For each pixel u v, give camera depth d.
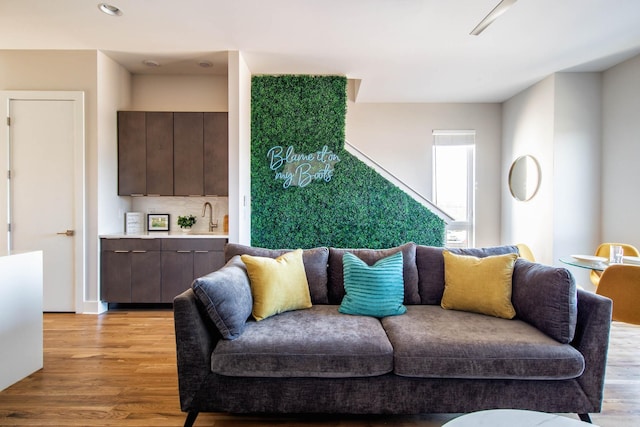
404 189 4.30
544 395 1.71
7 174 3.55
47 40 3.32
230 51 3.54
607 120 3.93
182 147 3.94
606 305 1.72
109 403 1.97
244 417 1.88
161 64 3.96
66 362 2.48
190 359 1.72
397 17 2.84
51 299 3.61
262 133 4.21
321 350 1.72
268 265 2.18
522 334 1.83
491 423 1.19
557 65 3.86
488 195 5.54
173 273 3.69
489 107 5.51
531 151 4.61
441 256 2.49
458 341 1.75
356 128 5.56
